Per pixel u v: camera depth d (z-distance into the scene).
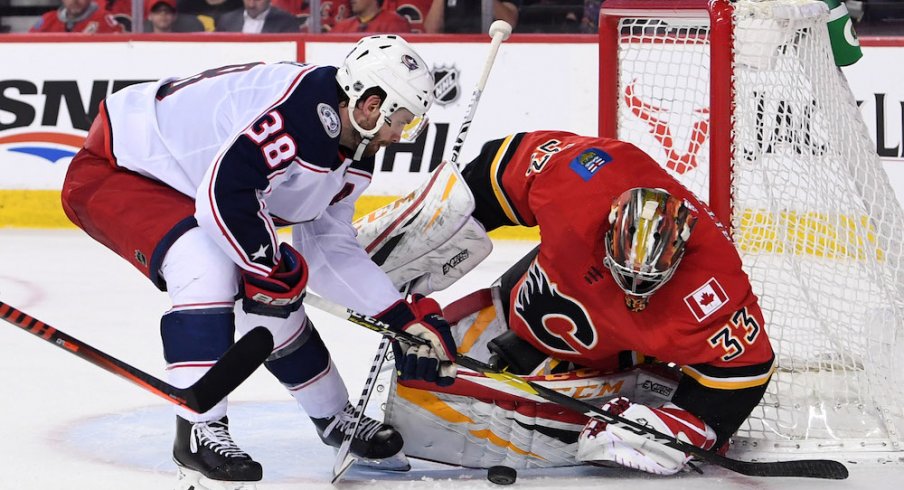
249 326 10.15
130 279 20.58
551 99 24.95
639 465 9.83
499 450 10.27
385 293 9.67
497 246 24.27
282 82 9.14
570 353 10.39
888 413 11.12
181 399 8.41
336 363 14.59
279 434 11.57
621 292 9.67
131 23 28.05
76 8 28.03
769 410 11.37
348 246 9.92
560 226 9.86
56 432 11.47
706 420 9.95
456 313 11.40
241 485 9.05
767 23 11.11
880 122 23.86
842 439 10.88
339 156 9.36
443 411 10.23
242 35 25.44
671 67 16.06
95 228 9.55
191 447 8.99
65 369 14.17
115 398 12.89
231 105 9.23
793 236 11.70
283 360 10.11
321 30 27.23
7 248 23.42
